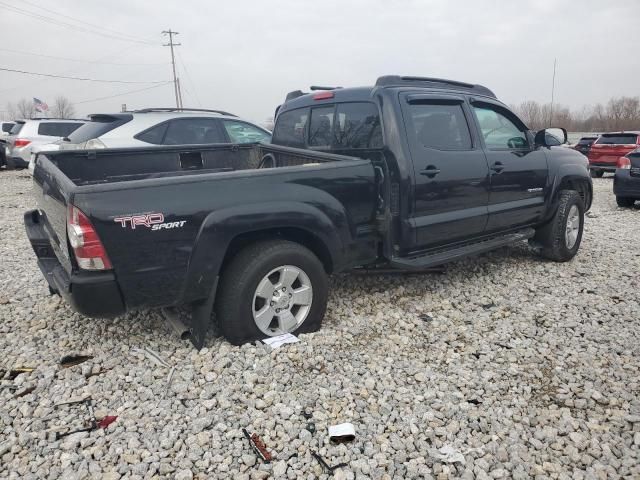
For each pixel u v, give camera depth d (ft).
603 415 9.53
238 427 9.01
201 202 10.53
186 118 25.43
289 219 11.56
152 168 16.03
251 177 11.21
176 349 11.69
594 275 17.70
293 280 11.96
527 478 7.95
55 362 11.21
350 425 8.96
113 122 23.95
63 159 14.19
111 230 9.68
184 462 8.13
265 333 11.84
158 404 9.62
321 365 11.14
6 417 9.27
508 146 17.20
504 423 9.25
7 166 61.41
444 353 11.91
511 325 13.44
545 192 18.33
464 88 16.76
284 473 7.98
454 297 15.48
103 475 7.85
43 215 13.39
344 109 15.19
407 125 13.76
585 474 7.99
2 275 17.51
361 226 13.26
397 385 10.46
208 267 10.69
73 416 9.26
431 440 8.80
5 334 12.67
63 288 10.39
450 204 14.78
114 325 13.00
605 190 46.09
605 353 11.84
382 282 16.71
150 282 10.25
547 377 10.88
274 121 18.74
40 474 7.88
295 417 9.25
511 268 18.53
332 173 12.38
